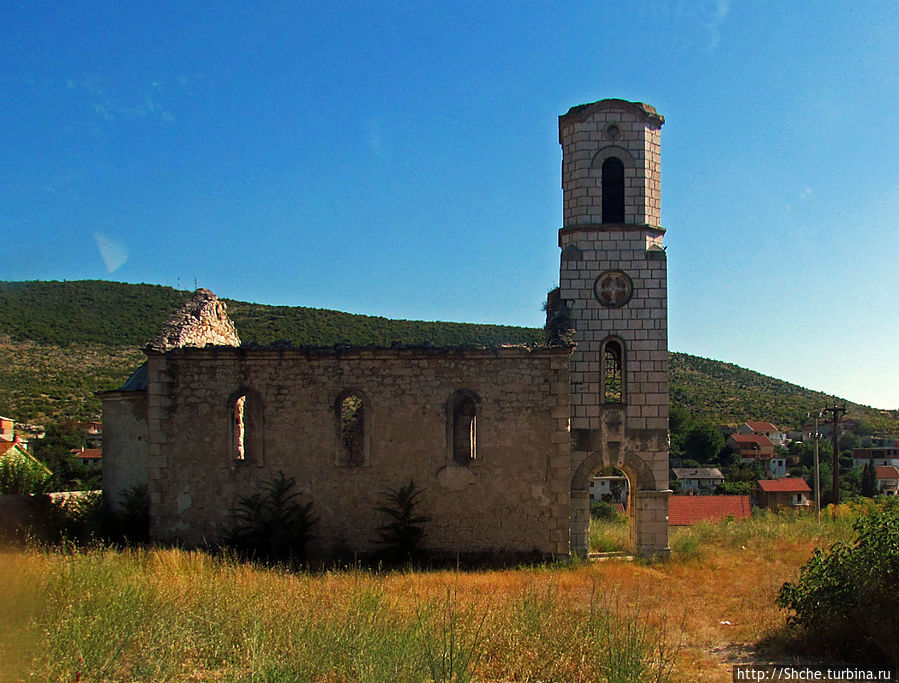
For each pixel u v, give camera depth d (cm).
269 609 1188
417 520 2161
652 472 2312
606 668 1011
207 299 2544
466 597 1501
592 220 2392
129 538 2188
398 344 2233
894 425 11062
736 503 4331
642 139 2419
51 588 1151
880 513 1305
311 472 2186
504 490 2184
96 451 4134
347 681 936
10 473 2733
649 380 2341
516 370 2214
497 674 1011
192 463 2181
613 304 2364
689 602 1648
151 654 955
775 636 1338
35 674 838
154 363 2189
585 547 2306
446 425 2198
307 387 2206
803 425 9881
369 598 1290
